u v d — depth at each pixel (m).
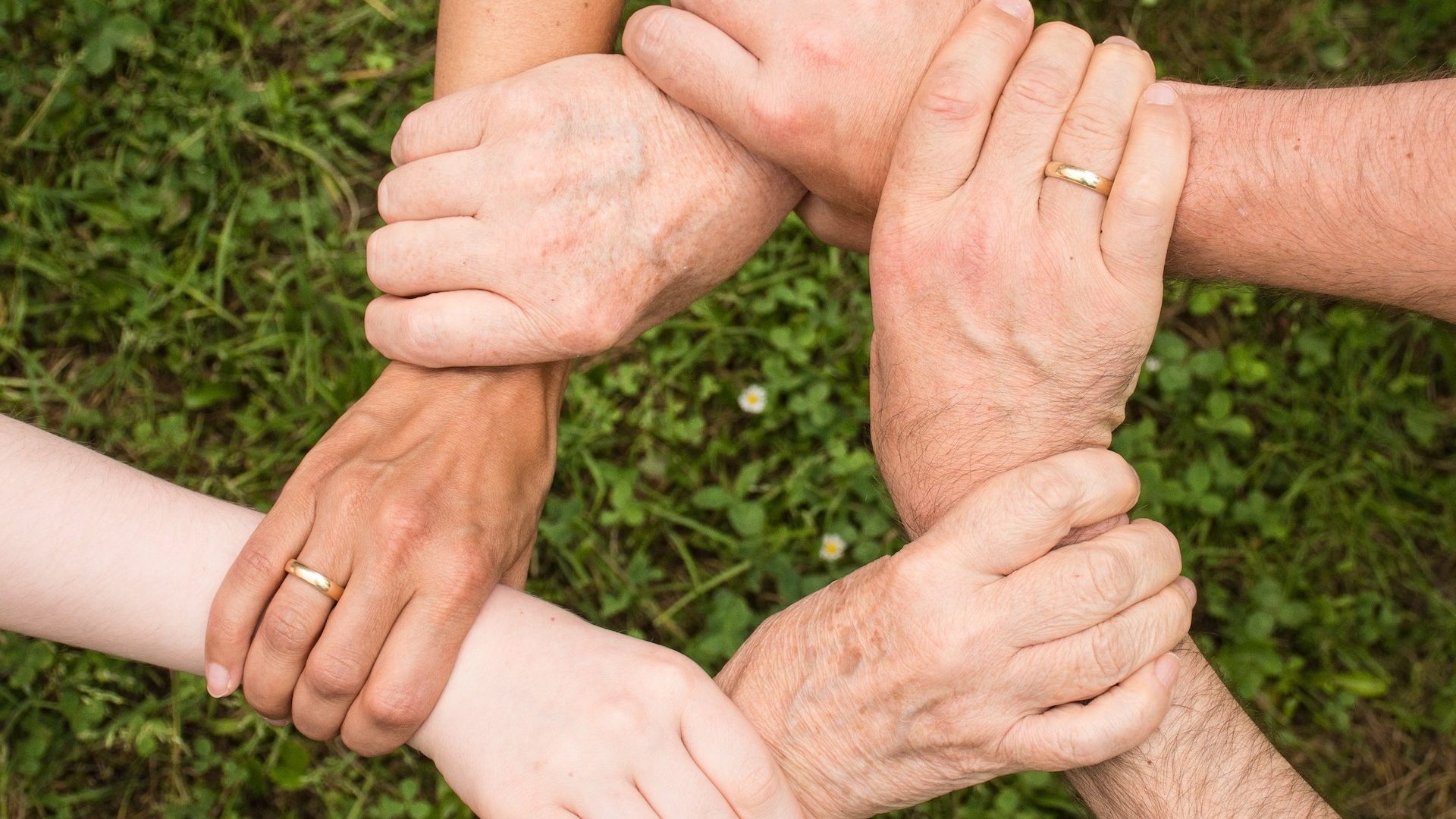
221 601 1.27
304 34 2.77
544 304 1.44
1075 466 1.24
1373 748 2.48
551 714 1.29
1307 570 2.57
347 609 1.27
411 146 1.49
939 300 1.31
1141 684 1.22
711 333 2.60
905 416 1.37
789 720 1.33
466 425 1.46
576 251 1.43
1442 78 1.19
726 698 1.31
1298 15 2.92
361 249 2.66
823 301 2.65
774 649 1.37
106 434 2.46
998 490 1.24
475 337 1.44
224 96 2.67
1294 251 1.22
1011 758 1.27
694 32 1.37
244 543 1.34
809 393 2.53
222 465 2.48
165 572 1.29
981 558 1.22
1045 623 1.21
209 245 2.60
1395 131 1.14
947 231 1.29
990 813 2.30
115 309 2.51
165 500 1.32
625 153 1.44
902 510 1.44
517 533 1.46
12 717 2.23
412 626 1.29
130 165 2.61
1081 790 1.36
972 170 1.29
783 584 2.38
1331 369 2.69
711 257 1.54
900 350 1.35
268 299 2.61
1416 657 2.54
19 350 2.47
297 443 2.47
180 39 2.68
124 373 2.48
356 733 1.31
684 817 1.26
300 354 2.53
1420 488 2.61
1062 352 1.28
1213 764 1.26
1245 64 2.85
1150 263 1.24
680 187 1.46
